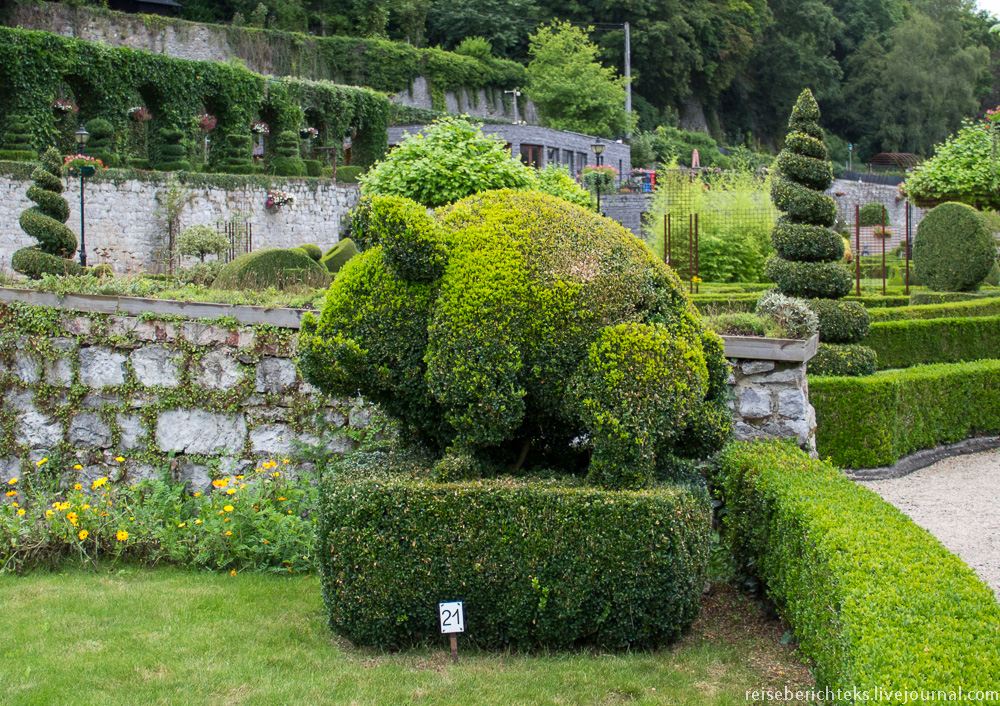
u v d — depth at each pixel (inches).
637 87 2377.0
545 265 176.7
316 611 203.2
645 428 173.0
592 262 179.2
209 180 1085.8
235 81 1306.6
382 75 1943.9
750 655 177.9
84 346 292.7
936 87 2591.0
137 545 243.9
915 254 713.6
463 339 172.6
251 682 162.9
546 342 174.4
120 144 1164.5
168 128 1226.0
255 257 418.3
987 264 668.7
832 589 147.7
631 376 172.4
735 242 905.5
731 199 940.0
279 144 1301.7
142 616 198.8
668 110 2362.2
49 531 242.4
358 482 179.6
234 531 241.3
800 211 423.2
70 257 605.6
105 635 186.9
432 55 2020.2
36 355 295.3
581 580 171.6
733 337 260.1
